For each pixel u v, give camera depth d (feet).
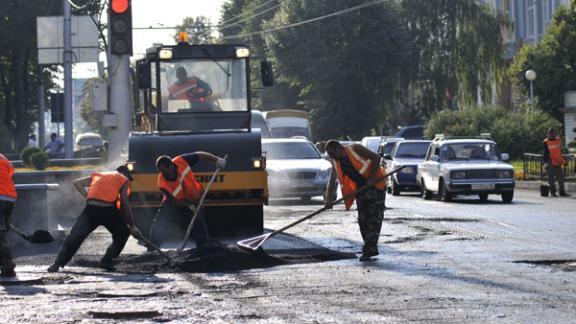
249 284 93.97
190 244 137.80
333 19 555.69
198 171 137.59
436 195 254.88
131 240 147.95
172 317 75.46
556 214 178.60
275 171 223.10
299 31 562.66
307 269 104.83
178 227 138.51
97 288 93.25
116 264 115.34
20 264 116.78
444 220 168.55
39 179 170.60
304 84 581.12
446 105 531.09
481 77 507.71
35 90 532.32
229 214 142.51
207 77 153.07
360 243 133.39
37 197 146.41
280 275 100.27
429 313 75.20
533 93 396.78
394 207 209.15
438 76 523.29
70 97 256.73
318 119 572.10
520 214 179.93
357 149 114.93
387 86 552.41
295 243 134.00
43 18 263.29
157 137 138.51
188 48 152.87
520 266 102.83
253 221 142.31
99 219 111.86
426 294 84.84
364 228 113.29
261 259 111.86
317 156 237.04
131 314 76.64
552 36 392.27
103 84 164.14
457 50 514.27
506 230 146.41
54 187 147.33
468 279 93.61
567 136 386.52
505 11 552.82
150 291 89.86
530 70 368.89
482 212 187.73
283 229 115.96
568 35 390.01
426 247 124.57
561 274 96.07
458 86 519.19
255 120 344.28
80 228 111.04
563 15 394.52
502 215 178.19
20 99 491.72
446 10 519.19
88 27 258.37
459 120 404.77
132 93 170.19
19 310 80.28
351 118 569.23
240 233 142.92
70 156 258.78
